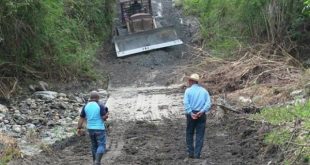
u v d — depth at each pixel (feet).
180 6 118.11
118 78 78.89
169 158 36.78
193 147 36.55
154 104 61.26
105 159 37.14
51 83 68.69
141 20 94.22
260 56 67.05
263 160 34.86
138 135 45.88
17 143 41.52
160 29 90.58
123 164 35.40
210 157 36.60
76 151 40.70
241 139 41.70
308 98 47.29
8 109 55.06
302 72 58.70
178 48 92.07
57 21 72.90
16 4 61.00
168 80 75.46
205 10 102.37
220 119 50.21
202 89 35.88
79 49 77.20
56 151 40.65
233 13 85.35
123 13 100.68
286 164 32.50
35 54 67.56
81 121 34.47
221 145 40.29
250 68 63.67
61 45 71.46
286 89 53.62
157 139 44.09
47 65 69.36
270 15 71.82
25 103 57.67
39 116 53.36
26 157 37.96
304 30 71.87
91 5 94.58
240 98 56.03
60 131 47.55
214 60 74.08
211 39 89.15
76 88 69.56
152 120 53.11
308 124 36.45
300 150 32.35
